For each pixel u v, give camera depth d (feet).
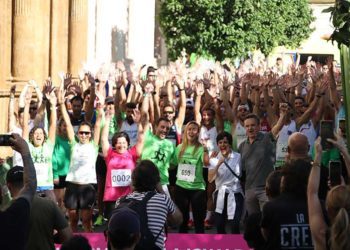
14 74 93.50
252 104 74.38
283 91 75.61
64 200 57.16
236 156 54.85
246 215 54.29
